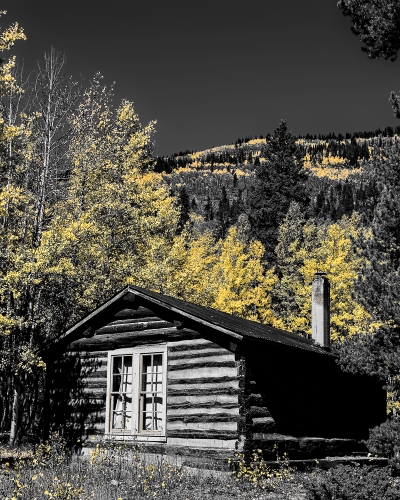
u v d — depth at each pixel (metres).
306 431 17.38
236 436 14.63
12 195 19.67
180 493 12.23
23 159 22.73
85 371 17.59
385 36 19.14
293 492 13.02
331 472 10.82
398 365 16.33
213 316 17.27
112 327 17.30
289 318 41.09
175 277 28.95
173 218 29.42
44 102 23.58
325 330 21.75
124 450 15.62
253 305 41.09
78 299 22.80
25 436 20.62
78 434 17.16
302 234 53.69
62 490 10.96
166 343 16.28
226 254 46.81
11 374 20.41
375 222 17.92
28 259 19.52
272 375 16.22
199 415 15.27
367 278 17.69
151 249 27.66
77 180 26.33
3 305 20.75
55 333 22.53
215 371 15.34
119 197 27.25
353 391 21.05
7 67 19.23
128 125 29.06
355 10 19.97
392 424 15.95
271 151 80.06
